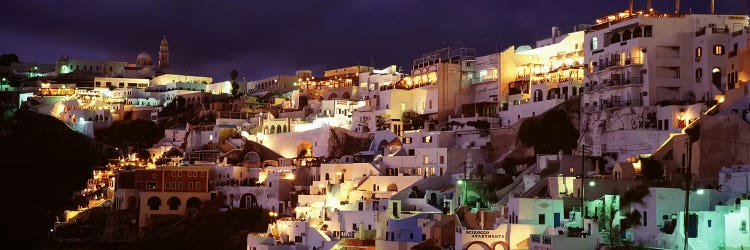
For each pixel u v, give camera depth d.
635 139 145.12
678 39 151.38
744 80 136.12
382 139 188.00
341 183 168.12
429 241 132.88
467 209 136.62
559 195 126.75
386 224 144.25
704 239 102.50
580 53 175.25
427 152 166.50
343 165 174.88
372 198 163.88
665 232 105.94
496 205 138.75
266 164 194.62
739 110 130.25
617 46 155.62
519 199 120.56
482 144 171.62
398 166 170.50
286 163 192.62
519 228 119.25
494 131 170.00
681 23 151.88
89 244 174.62
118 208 187.12
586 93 159.75
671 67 150.75
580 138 157.12
